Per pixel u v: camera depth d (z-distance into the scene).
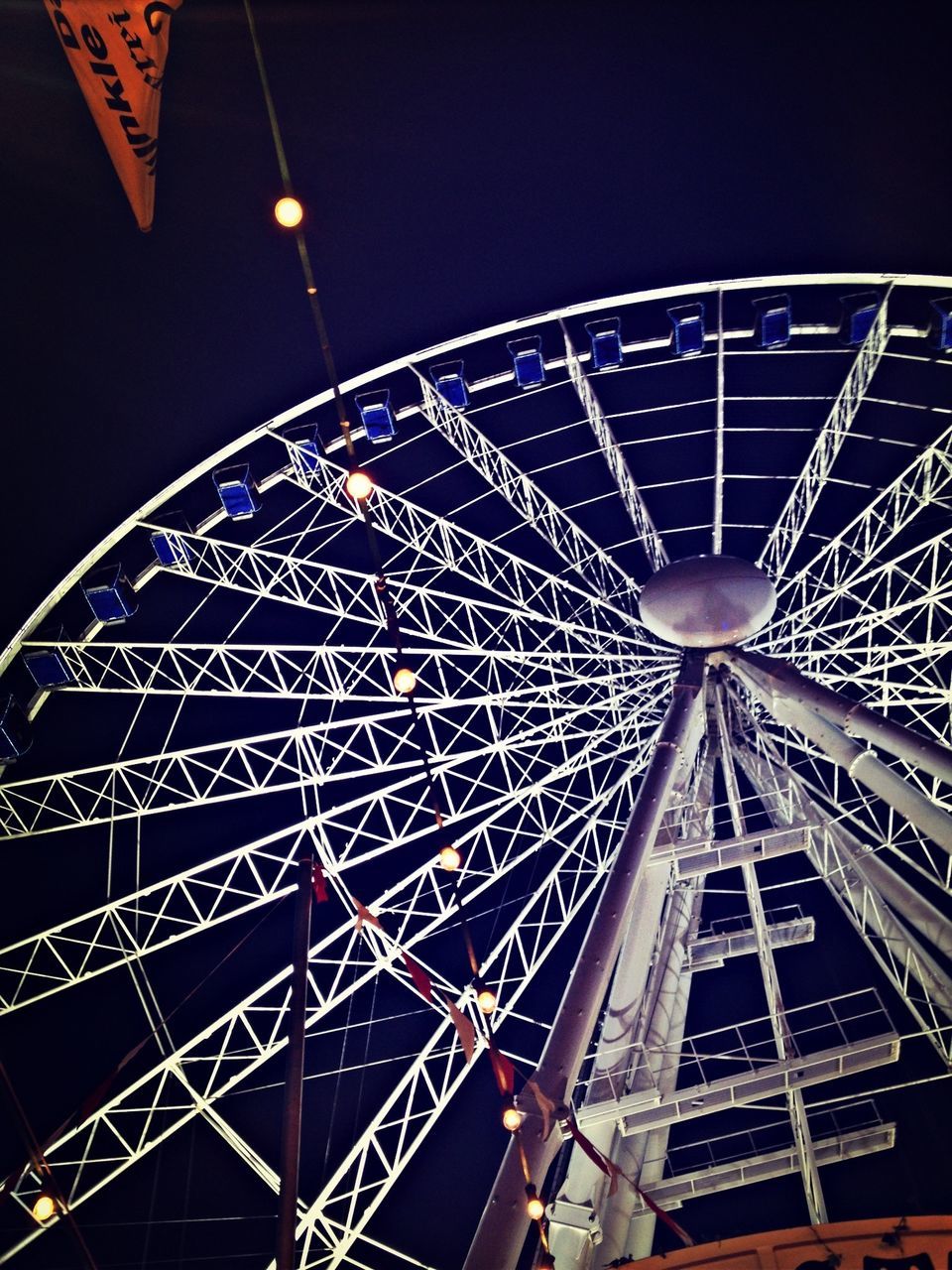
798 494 28.41
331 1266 20.72
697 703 25.72
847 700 22.25
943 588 26.52
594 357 27.72
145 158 10.99
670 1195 19.33
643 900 22.56
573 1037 15.05
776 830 21.25
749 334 27.78
